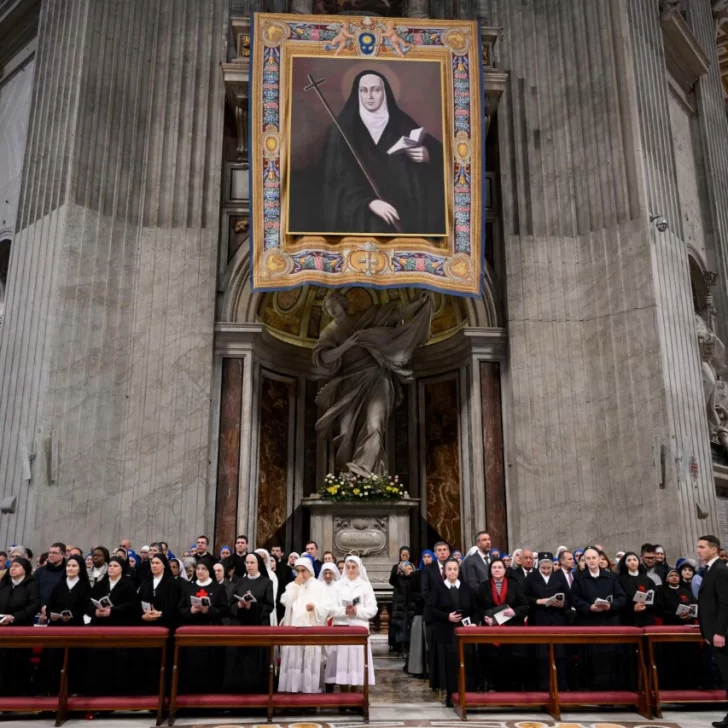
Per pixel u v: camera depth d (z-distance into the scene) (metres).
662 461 10.01
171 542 9.90
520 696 5.78
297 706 5.59
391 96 10.91
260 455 11.25
